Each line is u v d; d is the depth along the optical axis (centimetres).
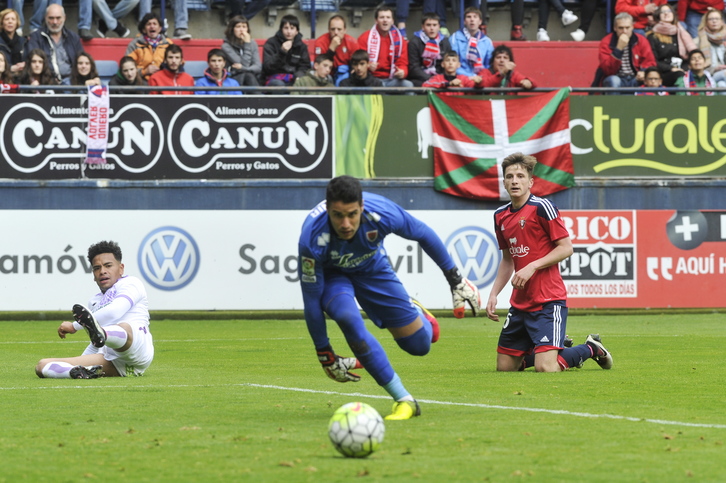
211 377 2420
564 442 1363
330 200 1471
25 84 4972
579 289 4897
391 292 1675
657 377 2342
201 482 1091
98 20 6059
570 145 4947
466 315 4966
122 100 4712
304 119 4803
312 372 2575
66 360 2372
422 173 4894
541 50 6378
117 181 4706
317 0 6619
